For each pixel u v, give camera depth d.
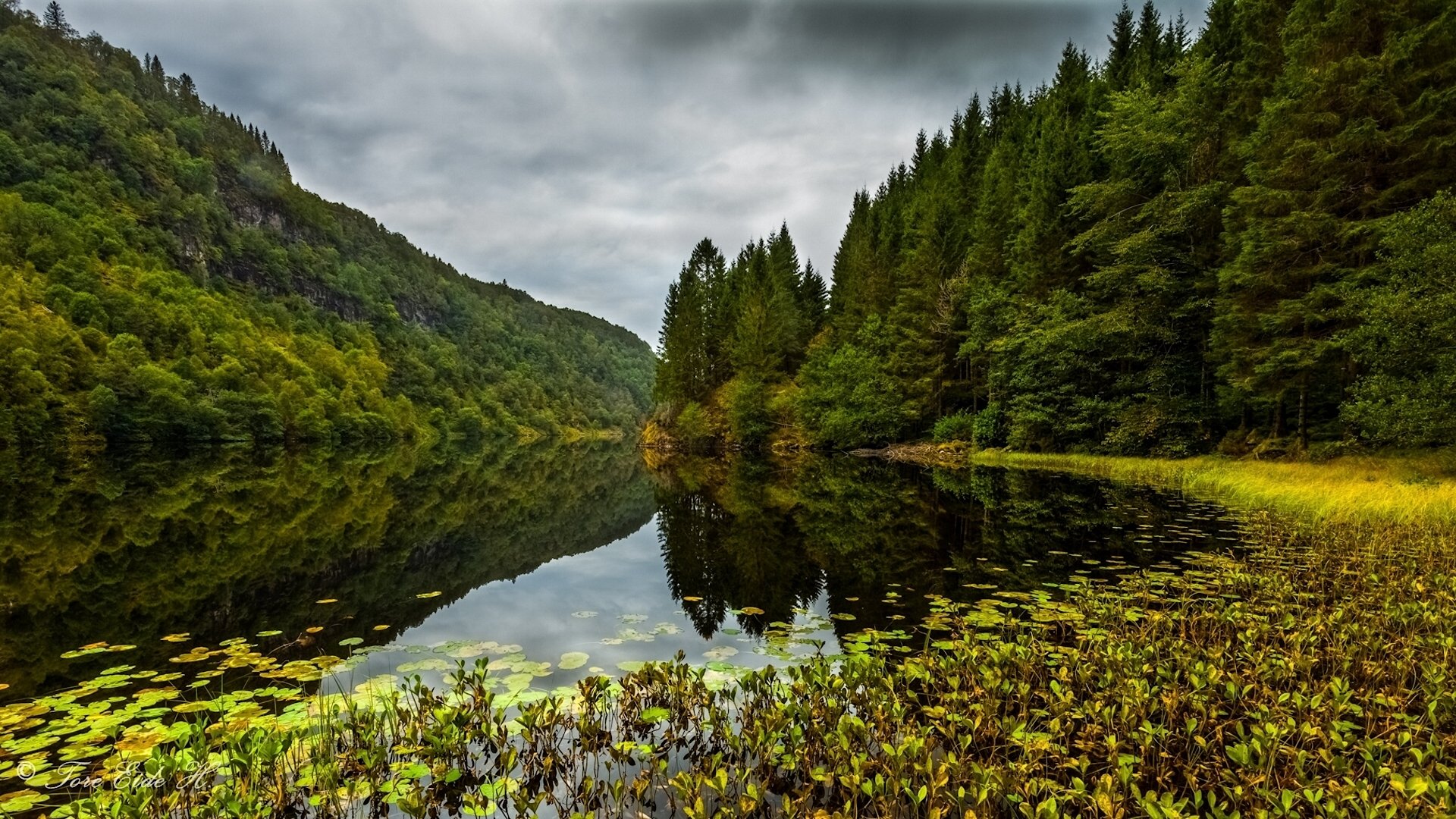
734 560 10.97
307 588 9.07
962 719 4.03
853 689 4.53
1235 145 22.59
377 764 3.78
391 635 6.77
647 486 26.31
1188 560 9.21
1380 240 15.77
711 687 5.12
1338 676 4.85
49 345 46.19
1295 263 19.19
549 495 23.36
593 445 91.75
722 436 58.09
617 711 4.74
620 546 12.64
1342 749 3.68
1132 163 28.73
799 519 15.66
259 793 3.56
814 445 46.78
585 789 3.60
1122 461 25.66
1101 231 27.50
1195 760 3.83
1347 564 8.29
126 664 5.87
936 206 42.19
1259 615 6.08
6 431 38.44
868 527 13.85
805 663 5.61
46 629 7.07
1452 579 6.85
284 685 5.28
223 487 23.23
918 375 39.41
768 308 56.09
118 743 4.02
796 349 59.50
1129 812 3.35
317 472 31.70
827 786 3.72
